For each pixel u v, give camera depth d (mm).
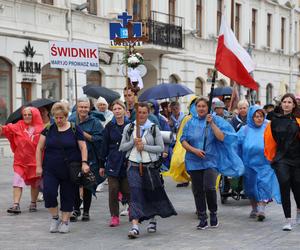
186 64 32219
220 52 10680
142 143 9227
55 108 9352
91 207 11859
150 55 29375
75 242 8891
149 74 30016
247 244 8719
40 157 9547
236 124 12867
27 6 22141
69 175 9352
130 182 9242
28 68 22172
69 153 9367
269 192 10492
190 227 10016
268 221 10531
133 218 9156
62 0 23984
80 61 14336
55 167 9352
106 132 9945
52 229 9570
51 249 8453
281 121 9656
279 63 43500
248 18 39000
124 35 14203
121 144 9422
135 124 9445
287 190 9617
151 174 9250
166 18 30531
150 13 29203
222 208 11930
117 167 9852
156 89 17109
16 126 11227
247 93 27859
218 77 35250
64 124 9422
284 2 44500
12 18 21547
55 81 23734
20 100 21859
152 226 9586
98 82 26172
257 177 10492
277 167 9656
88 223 10312
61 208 9539
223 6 34406
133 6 28203
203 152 9594
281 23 44125
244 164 10633
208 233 9523
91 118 10656
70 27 24203
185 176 12227
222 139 9625
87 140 10469
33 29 22453
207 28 34531
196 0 33531
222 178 12320
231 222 10445
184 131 9859
